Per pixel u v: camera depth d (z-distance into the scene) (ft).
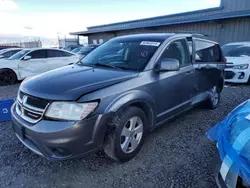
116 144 7.68
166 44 10.06
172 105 10.43
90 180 7.38
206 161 8.46
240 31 36.47
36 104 7.07
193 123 12.41
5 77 25.09
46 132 6.55
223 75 15.28
